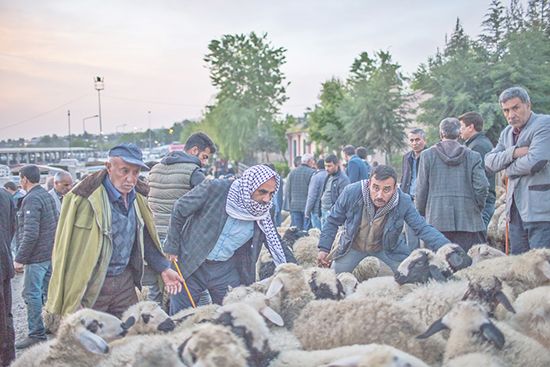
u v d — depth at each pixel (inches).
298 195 594.9
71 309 197.3
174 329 194.9
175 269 236.8
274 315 192.1
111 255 203.0
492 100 965.2
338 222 271.6
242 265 241.6
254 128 2780.5
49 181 573.6
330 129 1472.7
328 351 162.2
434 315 198.1
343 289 234.4
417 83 1152.2
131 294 215.6
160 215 286.4
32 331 312.8
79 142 6043.3
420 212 297.1
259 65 2938.0
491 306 196.7
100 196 201.2
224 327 161.9
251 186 224.7
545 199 240.8
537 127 240.2
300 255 345.4
